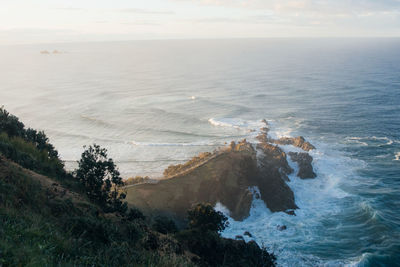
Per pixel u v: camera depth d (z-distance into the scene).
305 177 57.81
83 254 9.63
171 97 140.38
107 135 90.00
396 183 54.94
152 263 10.28
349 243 38.41
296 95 139.88
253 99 133.38
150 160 71.62
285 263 34.94
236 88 161.00
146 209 39.66
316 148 72.38
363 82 167.75
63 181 22.11
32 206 13.01
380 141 77.25
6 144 21.02
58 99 136.75
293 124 95.31
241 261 25.62
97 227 12.78
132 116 108.69
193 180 46.56
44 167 22.81
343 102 122.38
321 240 39.31
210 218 27.97
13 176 14.49
